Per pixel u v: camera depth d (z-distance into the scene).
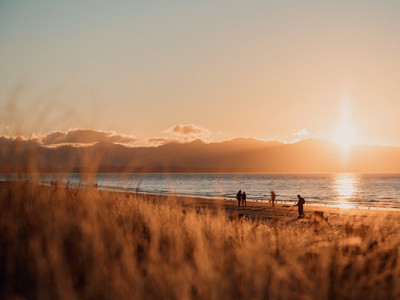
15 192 3.87
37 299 2.66
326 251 3.59
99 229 3.64
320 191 81.88
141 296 2.70
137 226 4.41
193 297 2.76
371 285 3.02
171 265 3.25
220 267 3.27
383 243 4.07
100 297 2.70
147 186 89.38
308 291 2.83
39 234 3.37
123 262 3.14
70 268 3.13
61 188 4.64
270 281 2.95
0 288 2.89
